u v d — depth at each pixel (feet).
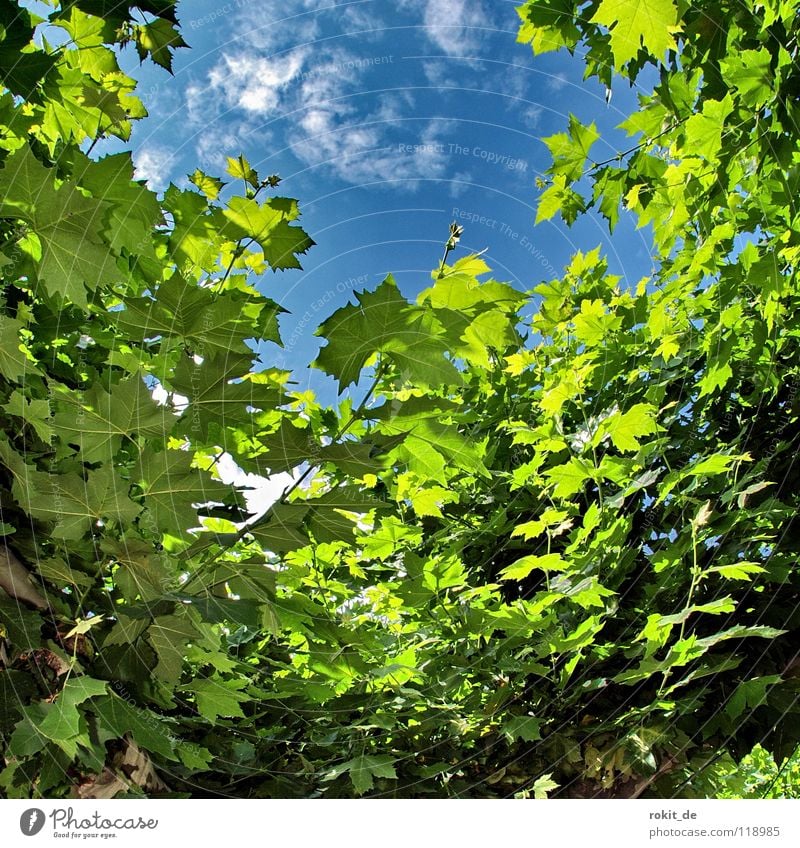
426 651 5.31
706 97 5.11
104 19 4.08
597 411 6.14
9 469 3.33
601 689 4.89
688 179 5.15
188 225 4.07
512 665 4.72
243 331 3.41
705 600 4.79
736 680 4.64
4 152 3.33
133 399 3.18
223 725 4.55
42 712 3.51
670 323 5.76
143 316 3.31
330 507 3.33
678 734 4.47
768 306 4.59
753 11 4.74
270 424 4.18
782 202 4.73
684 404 5.69
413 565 4.55
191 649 3.98
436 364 3.18
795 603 4.73
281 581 5.08
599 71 5.48
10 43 3.50
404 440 3.44
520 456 6.22
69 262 3.23
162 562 3.40
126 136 4.30
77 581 3.59
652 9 4.07
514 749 4.78
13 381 3.39
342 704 4.83
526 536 5.04
